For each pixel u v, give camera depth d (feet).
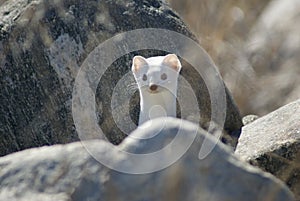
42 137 63.82
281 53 107.34
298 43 108.99
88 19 66.69
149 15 68.13
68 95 64.54
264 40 108.68
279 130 59.06
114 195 34.91
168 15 69.10
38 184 35.73
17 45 65.10
